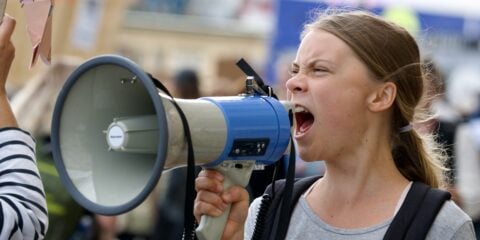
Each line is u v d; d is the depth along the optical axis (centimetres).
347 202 579
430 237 545
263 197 590
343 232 570
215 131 517
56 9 1245
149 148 509
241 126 526
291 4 1867
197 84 1251
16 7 1134
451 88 2069
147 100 511
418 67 590
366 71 569
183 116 504
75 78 506
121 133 504
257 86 556
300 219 587
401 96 582
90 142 522
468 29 2091
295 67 587
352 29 571
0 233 510
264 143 538
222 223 542
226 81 1398
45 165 1002
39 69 1152
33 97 1115
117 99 520
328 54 568
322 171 1124
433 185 602
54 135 517
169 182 1091
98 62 495
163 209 1093
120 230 1159
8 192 524
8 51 545
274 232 581
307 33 584
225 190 539
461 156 1159
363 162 577
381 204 573
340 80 566
